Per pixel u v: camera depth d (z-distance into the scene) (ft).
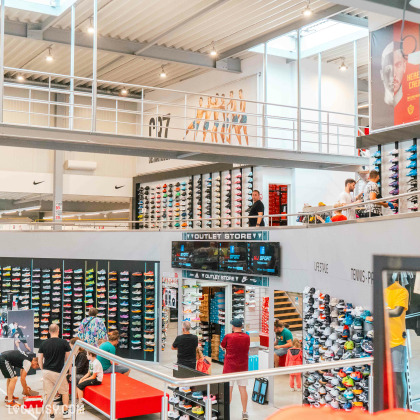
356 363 12.18
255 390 33.86
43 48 58.34
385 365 2.70
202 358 32.99
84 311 52.37
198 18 50.31
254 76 59.06
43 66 65.10
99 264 51.21
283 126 58.80
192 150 45.60
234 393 34.37
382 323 2.72
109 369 35.63
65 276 52.85
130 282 49.34
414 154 39.60
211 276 41.55
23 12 49.83
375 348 2.74
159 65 63.67
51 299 53.57
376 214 29.27
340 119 62.39
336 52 58.34
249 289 38.42
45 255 53.78
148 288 48.08
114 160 76.54
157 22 51.93
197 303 44.14
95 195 74.54
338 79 62.54
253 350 37.58
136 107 78.84
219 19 50.57
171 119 71.31
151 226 75.15
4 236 55.11
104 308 50.80
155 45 57.67
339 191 60.54
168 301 46.65
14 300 53.57
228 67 60.64
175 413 28.78
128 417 30.50
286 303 34.32
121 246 50.06
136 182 77.30
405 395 2.69
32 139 43.16
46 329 53.47
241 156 52.16
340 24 55.42
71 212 79.82
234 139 60.95
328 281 29.37
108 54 60.08
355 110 56.03
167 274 46.83
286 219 58.54
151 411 29.99
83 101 75.31
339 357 27.53
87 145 45.70
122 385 32.40
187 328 34.22
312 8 47.37
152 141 44.19
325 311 28.96
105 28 53.88
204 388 27.43
